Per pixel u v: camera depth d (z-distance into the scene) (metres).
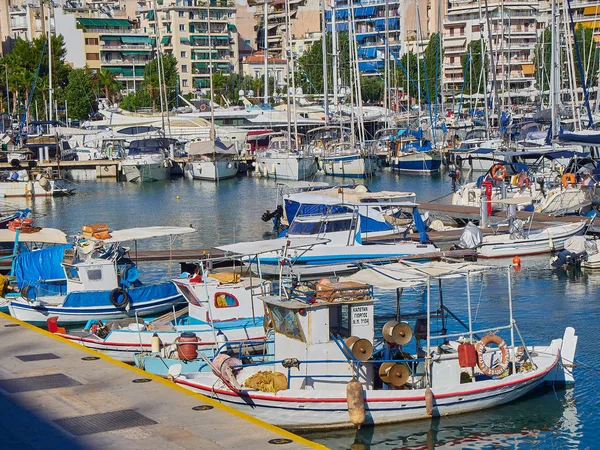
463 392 24.59
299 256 43.84
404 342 24.62
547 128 98.25
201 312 31.05
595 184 58.72
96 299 36.19
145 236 36.88
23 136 112.50
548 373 26.78
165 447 16.34
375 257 44.91
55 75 155.62
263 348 28.38
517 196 58.22
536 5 172.25
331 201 47.53
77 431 17.20
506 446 23.53
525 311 36.31
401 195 49.50
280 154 98.00
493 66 87.94
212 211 73.12
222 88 168.25
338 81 128.00
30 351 23.17
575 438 23.98
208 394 23.98
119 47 197.12
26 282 37.38
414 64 158.62
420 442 23.75
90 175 107.06
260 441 16.62
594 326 34.06
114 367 21.59
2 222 50.91
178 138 119.00
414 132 111.25
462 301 37.84
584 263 44.94
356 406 22.86
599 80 95.62
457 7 182.12
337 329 24.22
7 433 17.16
